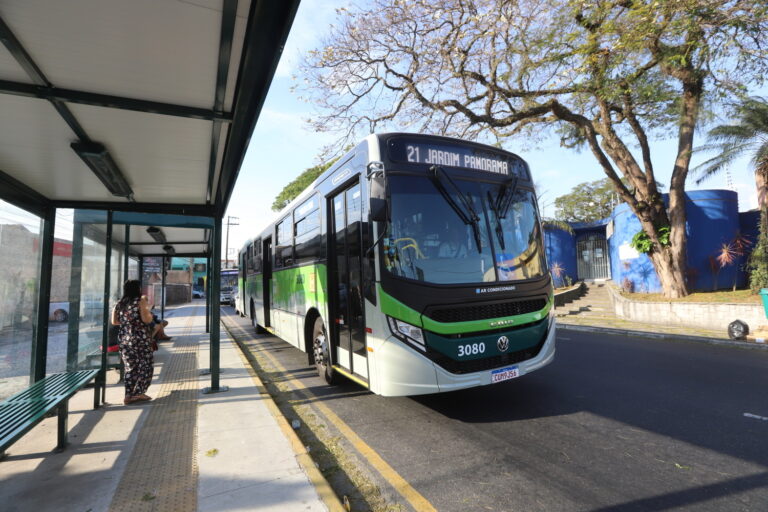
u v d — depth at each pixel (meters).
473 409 5.43
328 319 6.30
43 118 4.31
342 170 5.92
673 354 9.08
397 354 4.46
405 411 5.48
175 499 3.21
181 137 4.96
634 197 16.98
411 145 5.06
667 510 3.03
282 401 6.22
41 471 3.76
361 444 4.46
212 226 6.64
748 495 3.20
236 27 3.22
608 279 24.38
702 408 5.29
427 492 3.41
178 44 3.37
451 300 4.59
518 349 4.93
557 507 3.11
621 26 11.03
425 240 4.80
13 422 3.37
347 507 3.16
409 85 15.48
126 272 7.37
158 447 4.26
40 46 3.31
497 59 14.09
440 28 14.39
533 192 5.91
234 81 3.91
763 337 10.79
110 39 3.27
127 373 5.80
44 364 6.04
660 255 15.95
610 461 3.84
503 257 5.13
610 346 10.27
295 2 2.95
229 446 4.17
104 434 4.64
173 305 39.41
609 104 15.52
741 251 16.92
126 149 5.23
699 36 10.91
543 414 5.15
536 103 15.63
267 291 12.10
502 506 3.15
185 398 6.01
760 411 5.13
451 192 5.09
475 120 15.27
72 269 5.60
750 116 13.66
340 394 6.42
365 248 5.07
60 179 5.85
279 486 3.34
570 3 11.94
